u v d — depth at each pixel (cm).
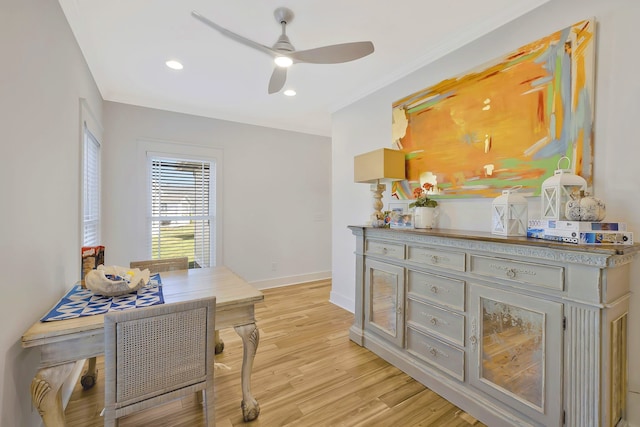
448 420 172
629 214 148
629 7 147
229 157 422
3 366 111
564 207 150
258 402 188
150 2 185
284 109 390
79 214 223
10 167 118
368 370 225
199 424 170
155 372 129
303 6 189
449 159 235
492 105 205
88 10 192
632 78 147
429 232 205
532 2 181
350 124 350
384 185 276
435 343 199
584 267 129
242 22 206
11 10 120
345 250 361
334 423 169
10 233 118
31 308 137
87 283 162
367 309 260
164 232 378
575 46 164
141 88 319
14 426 119
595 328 126
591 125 159
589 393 128
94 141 292
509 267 157
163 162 377
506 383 160
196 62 262
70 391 195
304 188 491
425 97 254
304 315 338
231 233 425
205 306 141
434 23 207
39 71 147
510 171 195
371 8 191
